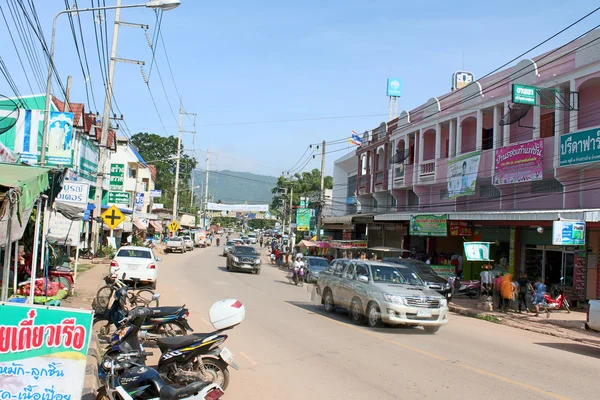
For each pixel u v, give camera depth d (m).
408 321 12.67
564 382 8.59
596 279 20.66
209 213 118.88
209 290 20.83
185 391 5.26
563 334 14.98
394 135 35.78
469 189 26.06
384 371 8.70
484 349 11.42
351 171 49.44
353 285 14.50
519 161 22.95
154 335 9.41
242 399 6.89
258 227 163.88
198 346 6.95
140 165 57.25
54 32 15.15
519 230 24.20
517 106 23.81
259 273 32.75
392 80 45.41
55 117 17.48
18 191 7.15
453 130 29.23
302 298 20.09
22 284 12.94
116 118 28.84
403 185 34.25
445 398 7.26
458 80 34.88
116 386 5.59
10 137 21.45
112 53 26.69
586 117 20.64
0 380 5.04
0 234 8.44
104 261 29.39
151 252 20.30
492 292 20.69
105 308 11.42
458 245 30.33
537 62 23.23
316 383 7.79
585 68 20.08
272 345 10.57
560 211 19.22
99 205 28.80
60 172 10.23
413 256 32.41
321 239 51.66
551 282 22.56
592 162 18.98
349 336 11.99
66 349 5.16
